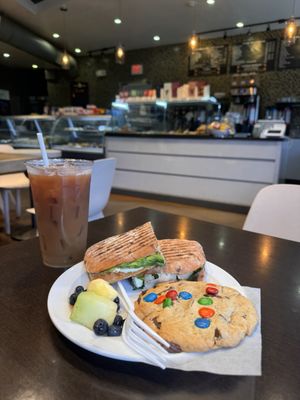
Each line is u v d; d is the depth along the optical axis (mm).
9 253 820
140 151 4605
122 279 603
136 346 431
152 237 650
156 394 396
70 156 4949
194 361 405
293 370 437
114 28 5352
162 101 4875
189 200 4328
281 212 1190
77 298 504
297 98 4992
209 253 836
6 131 5500
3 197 2922
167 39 5902
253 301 578
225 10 4461
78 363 448
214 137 3932
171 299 491
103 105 7375
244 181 3867
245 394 396
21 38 5047
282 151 3738
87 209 748
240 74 5449
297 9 4383
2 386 406
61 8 4492
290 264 779
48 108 7480
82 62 7445
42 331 514
